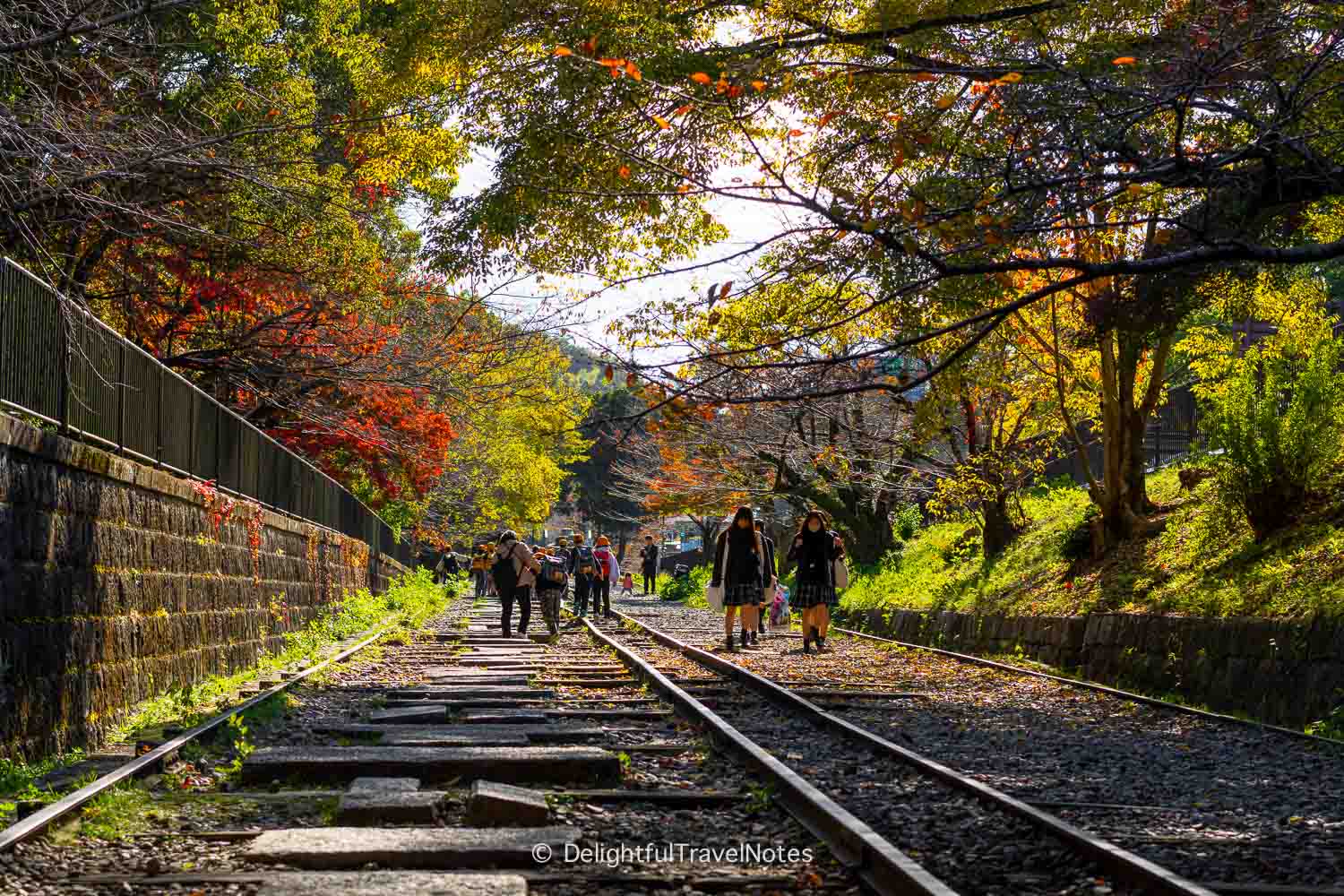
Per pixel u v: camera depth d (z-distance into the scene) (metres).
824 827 6.17
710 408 7.62
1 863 5.56
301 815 6.80
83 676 9.87
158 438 13.27
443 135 17.94
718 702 12.74
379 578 38.84
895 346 7.35
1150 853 6.17
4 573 8.30
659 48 11.19
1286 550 14.65
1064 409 19.69
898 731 10.95
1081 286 16.45
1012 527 25.36
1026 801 7.49
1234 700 13.26
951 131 10.30
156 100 18.00
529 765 7.82
